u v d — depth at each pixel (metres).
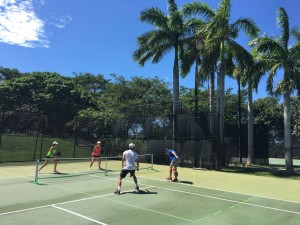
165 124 22.30
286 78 18.59
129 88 45.81
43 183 12.83
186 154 20.62
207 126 19.81
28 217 7.93
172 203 9.66
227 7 20.36
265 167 22.39
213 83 23.12
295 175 17.69
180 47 23.58
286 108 19.14
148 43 23.31
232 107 40.50
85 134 27.77
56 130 28.12
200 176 15.95
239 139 25.47
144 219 7.89
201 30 21.61
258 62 19.58
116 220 7.77
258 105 46.06
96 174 15.84
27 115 26.25
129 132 24.72
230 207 9.31
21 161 21.73
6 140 27.66
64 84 47.09
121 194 10.87
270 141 33.59
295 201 10.29
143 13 23.17
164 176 15.56
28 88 46.38
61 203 9.43
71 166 19.50
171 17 22.67
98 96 67.44
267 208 9.27
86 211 8.57
